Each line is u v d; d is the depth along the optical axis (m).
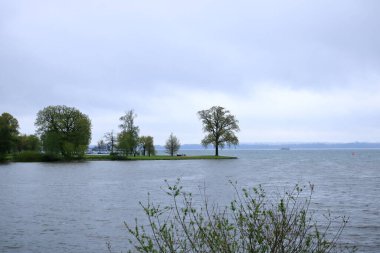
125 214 25.66
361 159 139.62
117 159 107.56
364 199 31.73
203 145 98.69
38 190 40.81
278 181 48.97
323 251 7.29
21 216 25.36
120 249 17.41
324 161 120.75
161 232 7.62
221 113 97.44
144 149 121.94
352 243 17.59
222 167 81.81
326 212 25.30
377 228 20.59
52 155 98.31
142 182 48.62
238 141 96.94
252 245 6.91
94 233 20.39
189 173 63.91
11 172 66.94
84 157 103.12
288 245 7.05
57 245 18.16
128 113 105.25
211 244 6.92
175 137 128.25
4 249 17.56
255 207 7.64
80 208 28.47
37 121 93.94
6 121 98.19
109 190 40.25
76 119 95.31
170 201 30.88
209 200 30.45
